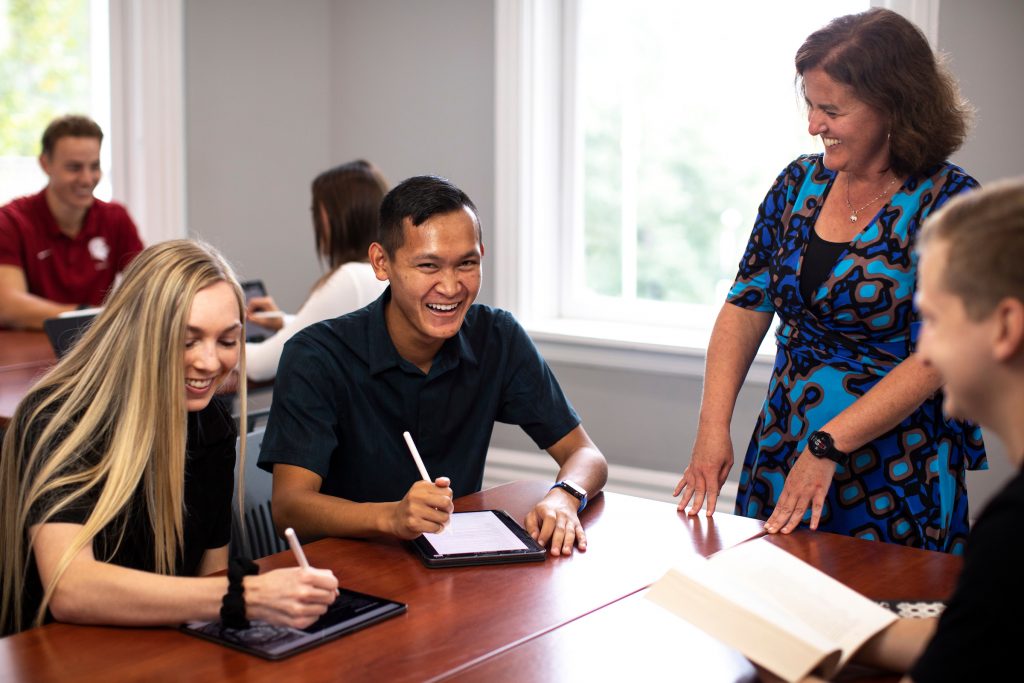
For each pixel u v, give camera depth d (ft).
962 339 3.35
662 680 4.22
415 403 6.59
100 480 4.99
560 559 5.55
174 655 4.38
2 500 5.23
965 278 3.30
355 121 14.43
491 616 4.81
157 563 5.28
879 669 4.31
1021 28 9.94
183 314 5.08
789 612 4.36
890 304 6.41
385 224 6.14
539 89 12.86
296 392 6.34
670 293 12.96
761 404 11.44
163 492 5.17
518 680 4.19
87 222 12.36
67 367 5.28
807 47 6.34
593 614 4.84
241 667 4.27
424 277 6.01
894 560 5.49
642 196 12.96
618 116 12.96
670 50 12.55
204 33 13.67
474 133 13.44
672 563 5.50
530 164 12.91
